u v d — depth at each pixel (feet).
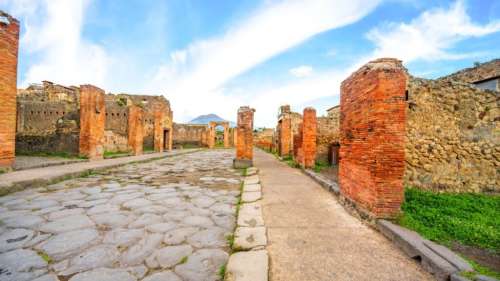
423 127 17.56
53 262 7.59
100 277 6.82
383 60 10.85
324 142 39.01
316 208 13.62
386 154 10.49
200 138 102.53
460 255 7.91
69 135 38.99
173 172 27.58
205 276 7.00
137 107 48.88
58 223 10.96
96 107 36.01
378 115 10.52
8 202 14.32
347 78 14.06
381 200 10.51
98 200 15.02
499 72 28.60
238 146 31.73
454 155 17.61
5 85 20.84
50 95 67.21
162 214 12.50
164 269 7.33
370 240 9.47
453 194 16.83
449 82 17.89
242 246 8.64
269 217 12.05
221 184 20.67
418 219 11.17
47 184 19.49
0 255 7.95
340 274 7.13
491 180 17.54
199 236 9.82
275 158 47.47
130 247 8.73
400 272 7.30
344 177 14.23
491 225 11.03
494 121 18.02
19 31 22.09
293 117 52.13
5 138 21.08
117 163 32.53
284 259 7.93
